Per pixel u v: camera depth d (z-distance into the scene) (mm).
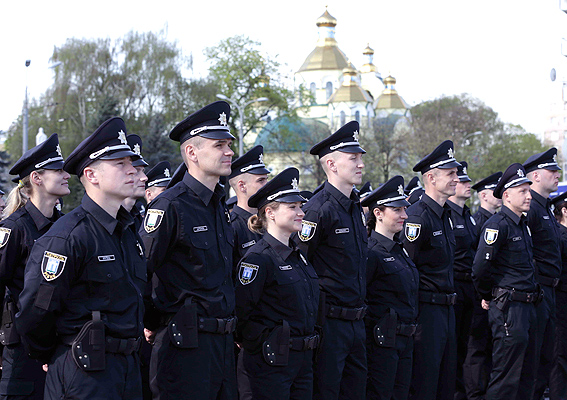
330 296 5996
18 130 44031
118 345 4078
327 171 6281
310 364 5574
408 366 6609
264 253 5465
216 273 4855
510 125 56344
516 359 7402
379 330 6422
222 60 49906
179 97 44156
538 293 7531
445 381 7109
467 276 8227
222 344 4832
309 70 88188
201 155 4898
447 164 7062
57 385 4016
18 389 5062
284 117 53094
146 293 4785
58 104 42219
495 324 7496
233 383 4945
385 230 6688
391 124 58031
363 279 6164
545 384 8047
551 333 7984
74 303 4062
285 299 5422
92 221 4184
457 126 51969
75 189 36375
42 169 5281
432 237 6988
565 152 29062
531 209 8125
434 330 6910
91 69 43094
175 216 4777
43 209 5371
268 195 5523
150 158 39375
